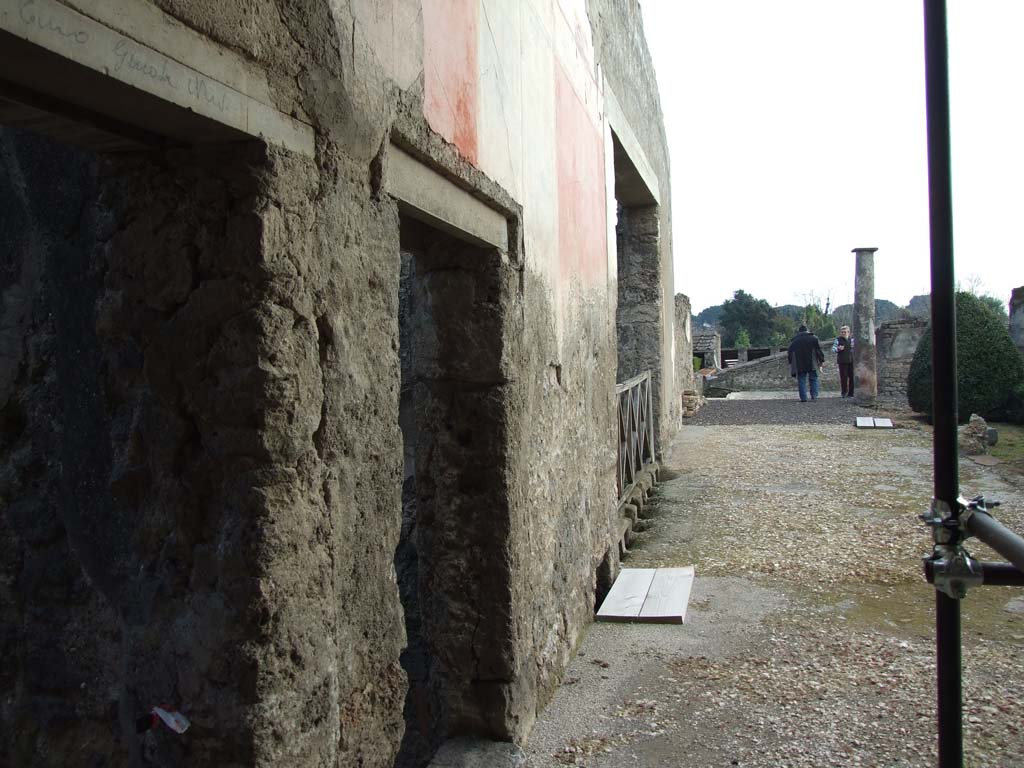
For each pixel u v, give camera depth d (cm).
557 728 335
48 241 203
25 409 215
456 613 322
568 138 450
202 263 172
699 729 329
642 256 1015
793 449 1017
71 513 199
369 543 205
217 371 170
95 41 130
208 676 169
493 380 320
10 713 216
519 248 338
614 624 453
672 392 1150
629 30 802
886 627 435
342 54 193
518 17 351
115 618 204
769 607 471
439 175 264
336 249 192
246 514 168
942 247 149
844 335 1734
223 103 156
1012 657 389
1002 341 1195
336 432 190
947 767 149
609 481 537
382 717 208
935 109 148
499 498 319
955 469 150
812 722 331
